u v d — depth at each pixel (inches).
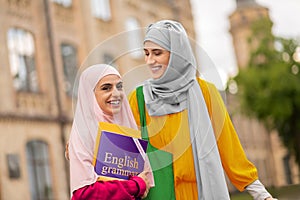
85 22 916.6
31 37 800.9
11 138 719.1
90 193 122.6
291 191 823.1
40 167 757.3
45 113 787.4
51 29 836.0
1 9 754.2
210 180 133.2
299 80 1066.7
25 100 759.7
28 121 750.5
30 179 737.0
